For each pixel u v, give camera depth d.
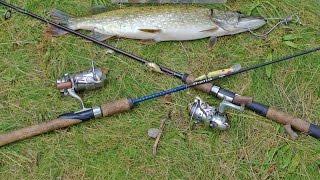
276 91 1.17
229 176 1.09
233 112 1.13
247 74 1.17
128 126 1.11
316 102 1.16
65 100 1.13
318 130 1.09
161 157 1.10
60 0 1.21
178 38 1.17
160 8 1.16
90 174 1.08
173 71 1.13
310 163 1.10
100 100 1.14
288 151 1.11
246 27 1.17
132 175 1.08
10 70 1.15
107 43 1.18
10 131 1.08
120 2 1.21
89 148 1.09
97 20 1.15
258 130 1.12
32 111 1.12
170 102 1.14
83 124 1.10
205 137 1.11
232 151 1.11
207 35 1.17
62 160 1.08
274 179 1.09
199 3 1.23
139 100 1.09
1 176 1.06
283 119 1.10
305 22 1.23
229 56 1.19
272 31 1.22
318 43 1.22
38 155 1.08
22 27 1.18
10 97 1.12
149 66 1.13
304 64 1.19
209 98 1.14
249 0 1.24
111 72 1.16
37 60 1.16
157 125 1.12
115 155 1.09
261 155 1.11
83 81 1.09
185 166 1.09
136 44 1.18
